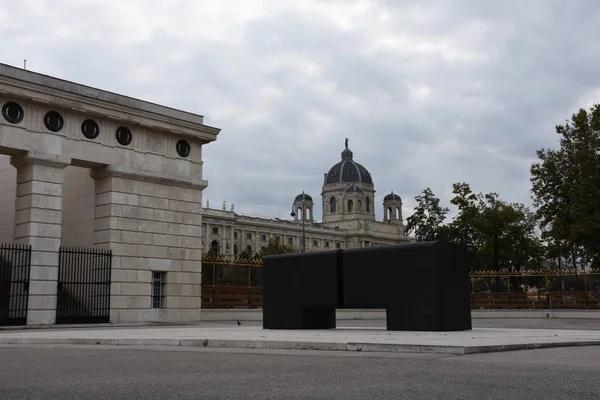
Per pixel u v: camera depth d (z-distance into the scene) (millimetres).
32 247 29422
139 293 33156
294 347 14039
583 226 49844
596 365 10016
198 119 37125
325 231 168500
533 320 38406
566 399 6727
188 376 8914
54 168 30703
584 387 7570
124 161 33406
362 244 174375
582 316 44188
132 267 33031
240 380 8430
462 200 66375
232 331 20672
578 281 46156
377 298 20453
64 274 32469
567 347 14008
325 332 19312
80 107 31406
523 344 13430
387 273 20344
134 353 13156
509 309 46969
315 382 8188
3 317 29250
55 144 30766
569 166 53312
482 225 64125
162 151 35375
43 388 7754
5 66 29328
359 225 176250
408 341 14070
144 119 34062
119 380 8500
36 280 29328
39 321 29188
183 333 19156
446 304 19547
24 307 29031
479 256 66125
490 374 8836
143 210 34000
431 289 19438
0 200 37625
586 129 52562
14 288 29844
